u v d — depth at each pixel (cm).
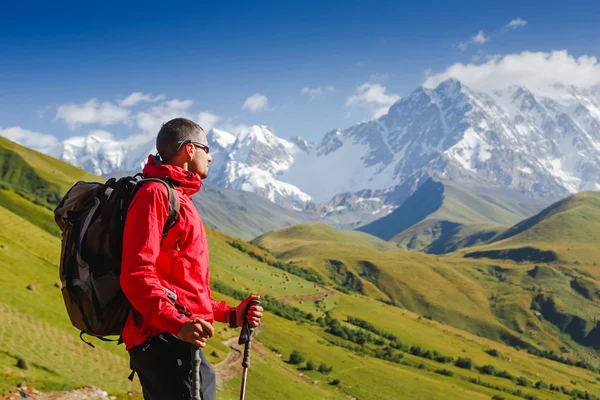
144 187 474
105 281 468
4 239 7450
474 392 13725
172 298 467
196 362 461
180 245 484
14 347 3716
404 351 18525
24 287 5691
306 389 8369
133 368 494
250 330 525
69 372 3578
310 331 16262
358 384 11131
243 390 508
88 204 483
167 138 509
